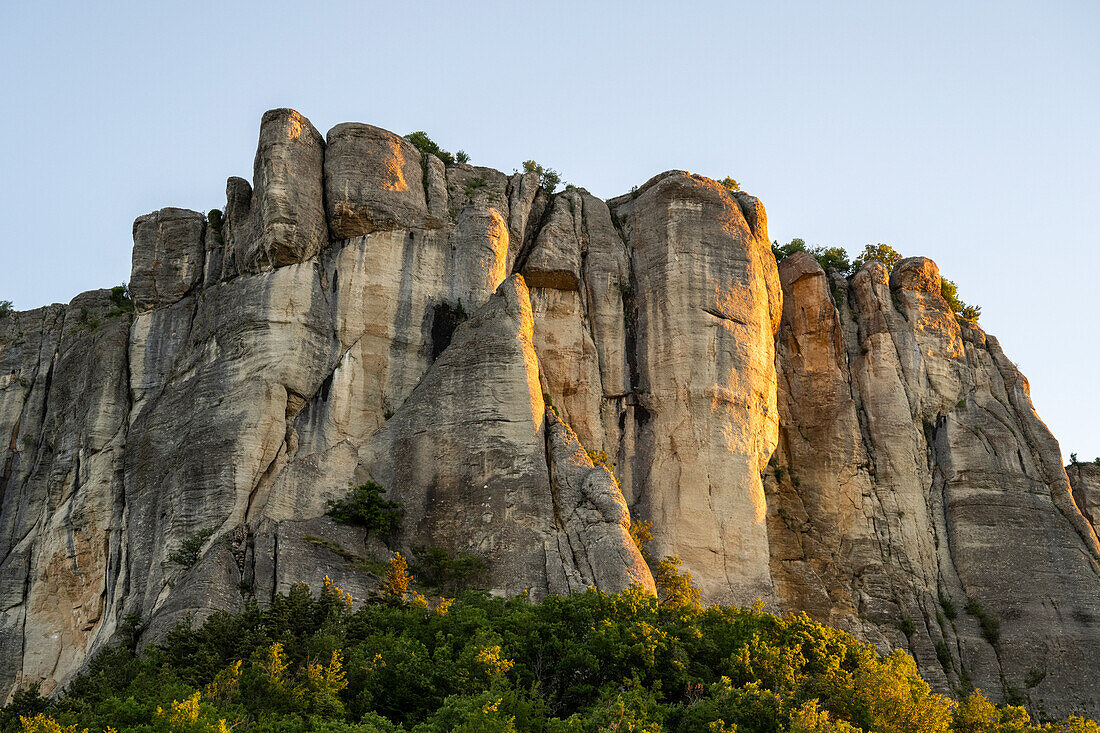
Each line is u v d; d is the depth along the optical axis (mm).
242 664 53719
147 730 47000
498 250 79812
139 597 67438
